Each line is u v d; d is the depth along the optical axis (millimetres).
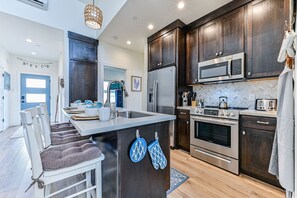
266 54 1999
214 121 2299
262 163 1812
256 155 1867
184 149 2908
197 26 2916
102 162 1391
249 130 1936
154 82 3447
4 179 1931
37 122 1229
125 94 1808
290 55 986
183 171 2121
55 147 1289
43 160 1021
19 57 5438
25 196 1604
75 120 1232
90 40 3838
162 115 1589
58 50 4789
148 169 1348
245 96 2520
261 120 1813
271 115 1721
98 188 1219
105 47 4207
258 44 2078
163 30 3326
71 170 1060
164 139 1498
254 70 2121
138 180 1271
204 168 2217
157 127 1424
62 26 3377
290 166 994
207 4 2453
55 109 6117
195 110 2615
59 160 1031
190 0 2365
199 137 2557
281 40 1865
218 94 2906
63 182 1874
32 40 3961
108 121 1194
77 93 3627
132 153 1197
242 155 2012
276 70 1911
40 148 1193
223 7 2484
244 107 2520
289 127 1009
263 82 2311
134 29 3400
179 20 2975
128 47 4621
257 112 1869
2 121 4492
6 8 2654
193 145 2627
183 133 2887
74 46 3584
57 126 2061
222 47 2506
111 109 1388
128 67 4805
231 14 2393
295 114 902
